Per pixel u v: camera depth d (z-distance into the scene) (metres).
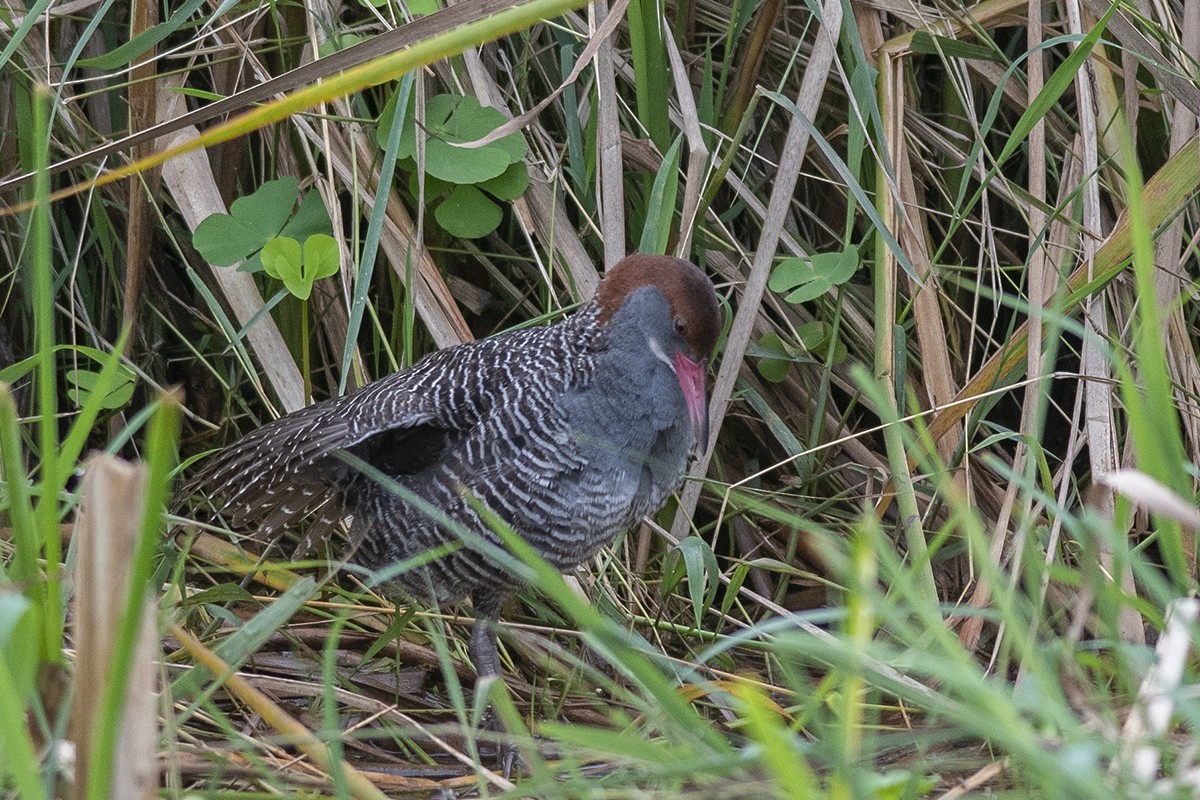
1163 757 4.86
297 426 7.64
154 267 9.59
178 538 8.70
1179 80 8.02
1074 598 6.90
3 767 4.00
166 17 8.96
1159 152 9.52
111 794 3.80
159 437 3.43
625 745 4.32
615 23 6.93
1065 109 9.85
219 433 9.77
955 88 9.07
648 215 8.38
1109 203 9.38
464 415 7.41
